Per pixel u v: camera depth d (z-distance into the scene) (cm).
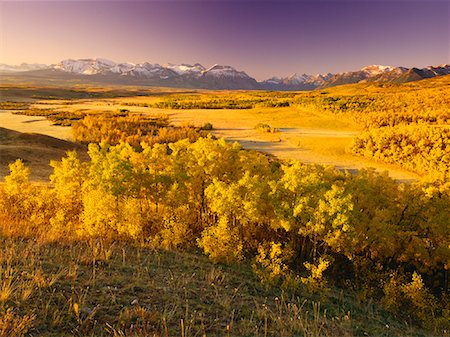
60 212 1421
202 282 990
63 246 1098
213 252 1277
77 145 4669
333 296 1198
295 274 1352
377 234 1419
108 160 1491
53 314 626
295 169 1428
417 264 1512
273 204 1446
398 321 1161
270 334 716
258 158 1897
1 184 1850
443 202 1488
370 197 1580
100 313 673
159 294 817
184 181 1694
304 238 1514
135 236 1343
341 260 1585
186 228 1505
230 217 1561
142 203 1733
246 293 991
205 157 1714
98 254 1030
